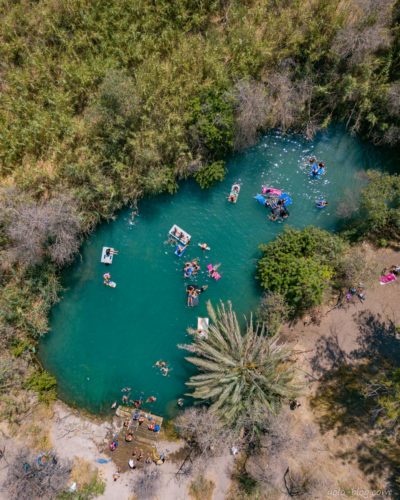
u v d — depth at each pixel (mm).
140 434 20109
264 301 19562
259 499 18938
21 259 19125
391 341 20047
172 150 19938
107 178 19625
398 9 18344
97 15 19344
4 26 19094
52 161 19344
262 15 19547
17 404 19484
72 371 20578
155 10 19500
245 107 18781
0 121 19094
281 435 17953
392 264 20672
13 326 19609
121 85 18047
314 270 18969
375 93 19359
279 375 18016
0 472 18688
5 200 18609
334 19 18906
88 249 20719
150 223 21000
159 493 19297
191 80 19484
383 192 18844
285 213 20922
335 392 19750
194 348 18422
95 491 19047
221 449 19391
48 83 19500
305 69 19797
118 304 20750
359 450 19000
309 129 21047
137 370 20531
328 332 20359
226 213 21203
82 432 19984
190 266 20688
